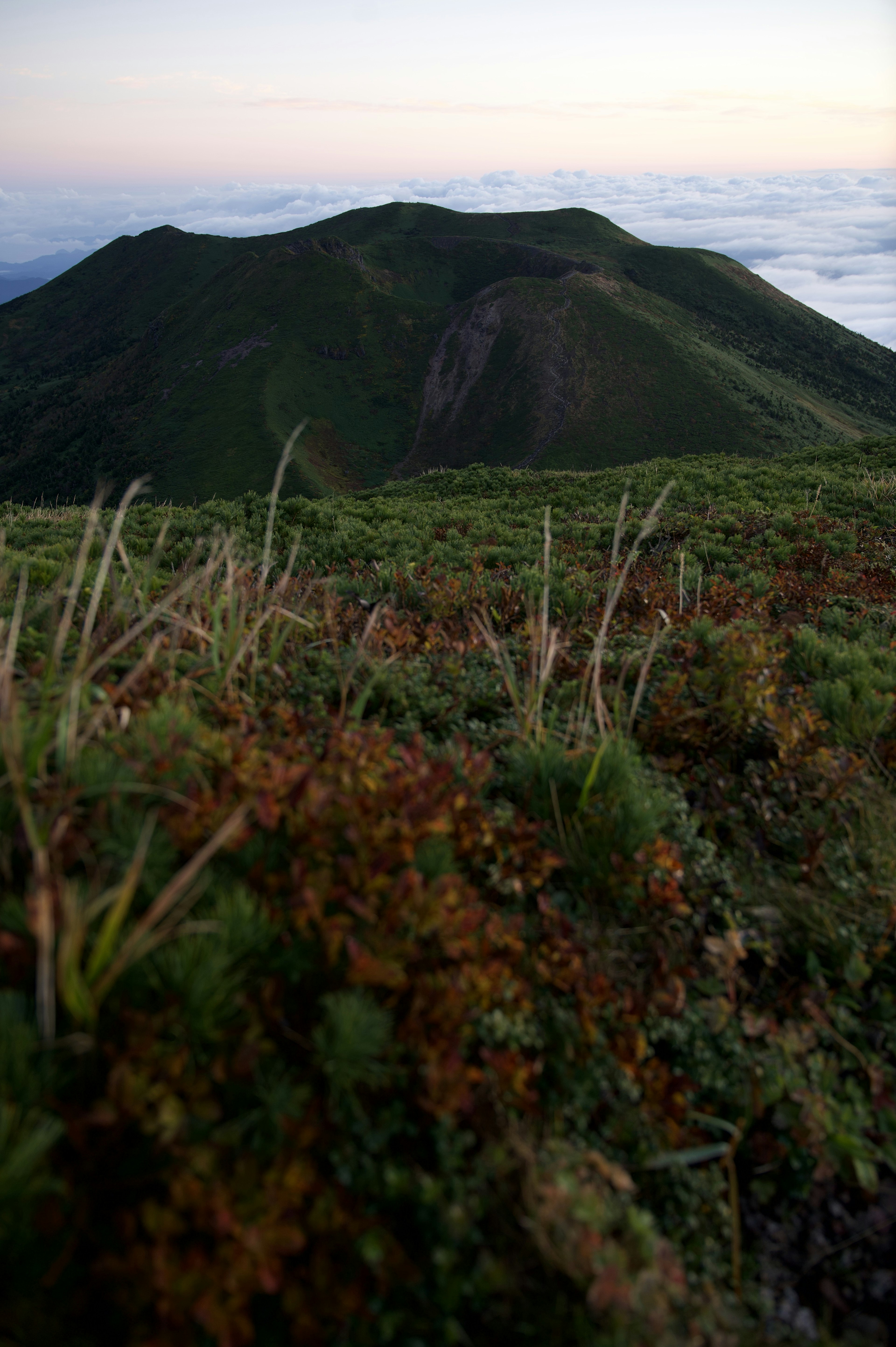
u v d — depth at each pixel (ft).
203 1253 5.00
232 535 25.89
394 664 13.89
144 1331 4.97
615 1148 7.26
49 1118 5.26
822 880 10.55
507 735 11.77
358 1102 6.37
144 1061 5.53
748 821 11.86
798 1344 6.55
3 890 6.90
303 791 7.79
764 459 75.72
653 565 31.14
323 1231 5.72
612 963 8.74
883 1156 7.77
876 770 13.16
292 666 13.60
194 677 11.93
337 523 42.88
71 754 7.88
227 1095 6.12
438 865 8.14
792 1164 7.84
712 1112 8.07
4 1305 4.93
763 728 13.42
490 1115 6.75
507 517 49.06
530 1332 5.76
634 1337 5.65
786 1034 8.56
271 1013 6.29
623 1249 6.02
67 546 28.66
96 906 5.52
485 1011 7.34
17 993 5.75
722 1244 7.14
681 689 13.55
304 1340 5.36
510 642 16.46
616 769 10.57
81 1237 5.44
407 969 7.23
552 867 8.90
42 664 10.56
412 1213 6.34
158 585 17.85
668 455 480.64
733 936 8.91
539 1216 5.78
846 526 40.47
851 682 15.97
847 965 9.25
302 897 6.59
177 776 7.95
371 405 567.18
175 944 6.45
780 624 22.57
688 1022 8.48
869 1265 7.20
